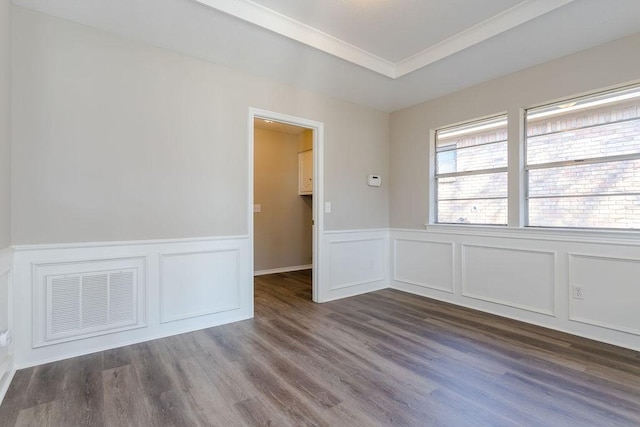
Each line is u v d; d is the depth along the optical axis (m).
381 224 4.53
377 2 2.38
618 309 2.61
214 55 2.93
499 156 3.49
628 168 2.64
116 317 2.60
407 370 2.22
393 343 2.68
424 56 3.11
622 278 2.59
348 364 2.31
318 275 3.89
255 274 5.46
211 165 3.05
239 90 3.22
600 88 2.71
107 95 2.54
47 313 2.32
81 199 2.44
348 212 4.16
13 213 2.20
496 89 3.41
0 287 1.93
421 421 1.69
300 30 2.69
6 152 2.07
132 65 2.65
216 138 3.08
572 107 2.96
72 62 2.41
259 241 5.54
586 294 2.78
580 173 2.90
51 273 2.34
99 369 2.22
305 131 5.81
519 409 1.78
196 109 2.97
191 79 2.94
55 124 2.34
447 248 3.88
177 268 2.88
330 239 3.99
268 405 1.83
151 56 2.74
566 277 2.90
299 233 6.01
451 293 3.83
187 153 2.92
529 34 2.57
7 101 2.08
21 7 2.23
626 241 2.57
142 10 2.30
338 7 2.45
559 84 2.95
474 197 3.71
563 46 2.75
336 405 1.83
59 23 2.36
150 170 2.73
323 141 3.89
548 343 2.66
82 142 2.44
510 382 2.06
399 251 4.47
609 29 2.49
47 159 2.31
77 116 2.42
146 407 1.80
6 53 2.06
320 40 2.82
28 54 2.25
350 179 4.17
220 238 3.11
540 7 2.30
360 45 2.99
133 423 1.67
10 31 2.15
